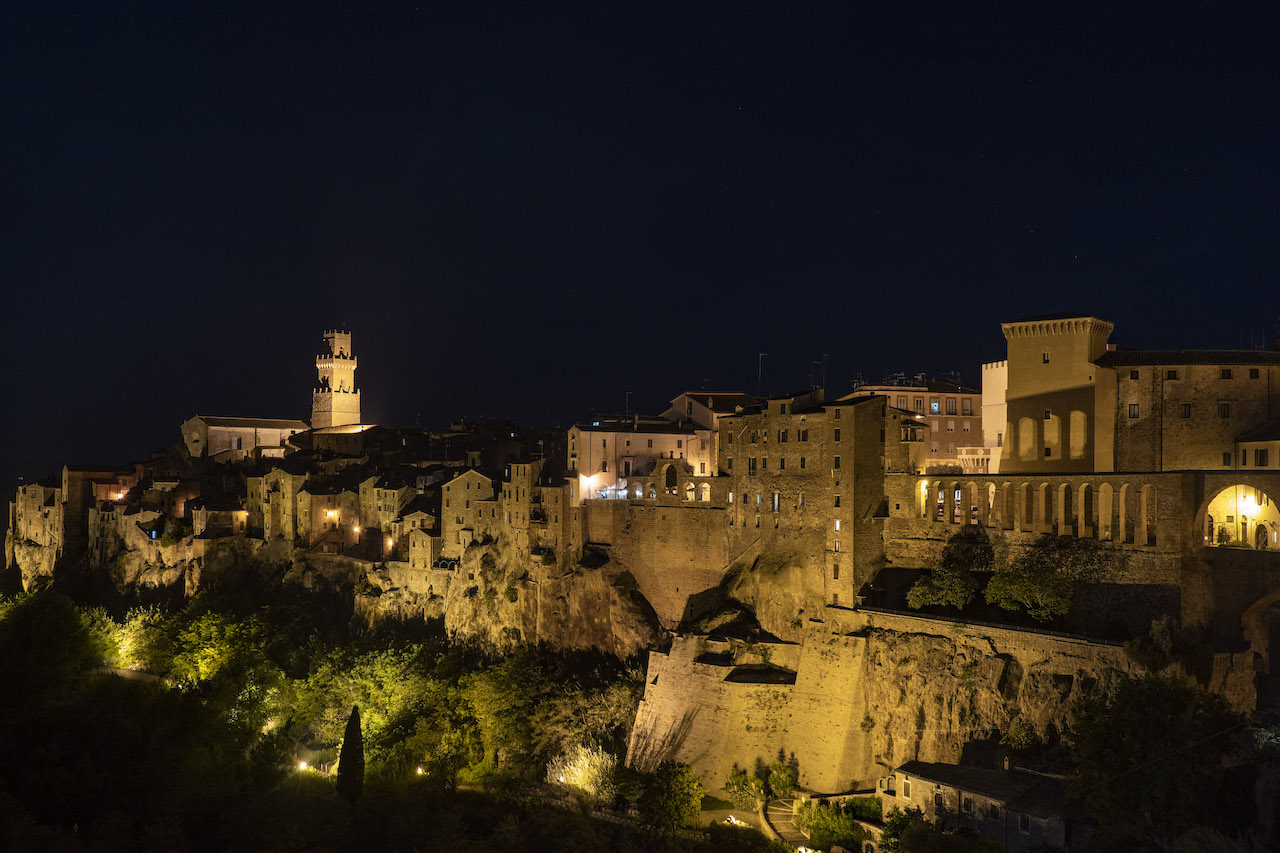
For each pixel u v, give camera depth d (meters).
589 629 137.62
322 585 176.50
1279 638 96.69
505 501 151.00
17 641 131.38
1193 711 78.31
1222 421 108.62
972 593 106.62
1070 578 101.00
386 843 104.19
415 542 162.50
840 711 111.25
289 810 108.06
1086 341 118.44
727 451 133.00
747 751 113.00
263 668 145.50
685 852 96.69
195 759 117.69
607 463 156.62
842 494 118.31
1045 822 81.56
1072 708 90.19
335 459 198.88
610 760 117.25
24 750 111.12
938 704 102.50
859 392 152.50
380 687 141.75
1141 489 97.75
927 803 92.38
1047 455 122.06
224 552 189.50
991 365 148.12
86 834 96.56
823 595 119.31
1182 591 92.88
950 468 151.12
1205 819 78.38
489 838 104.69
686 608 132.62
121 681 135.75
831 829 98.12
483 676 131.88
